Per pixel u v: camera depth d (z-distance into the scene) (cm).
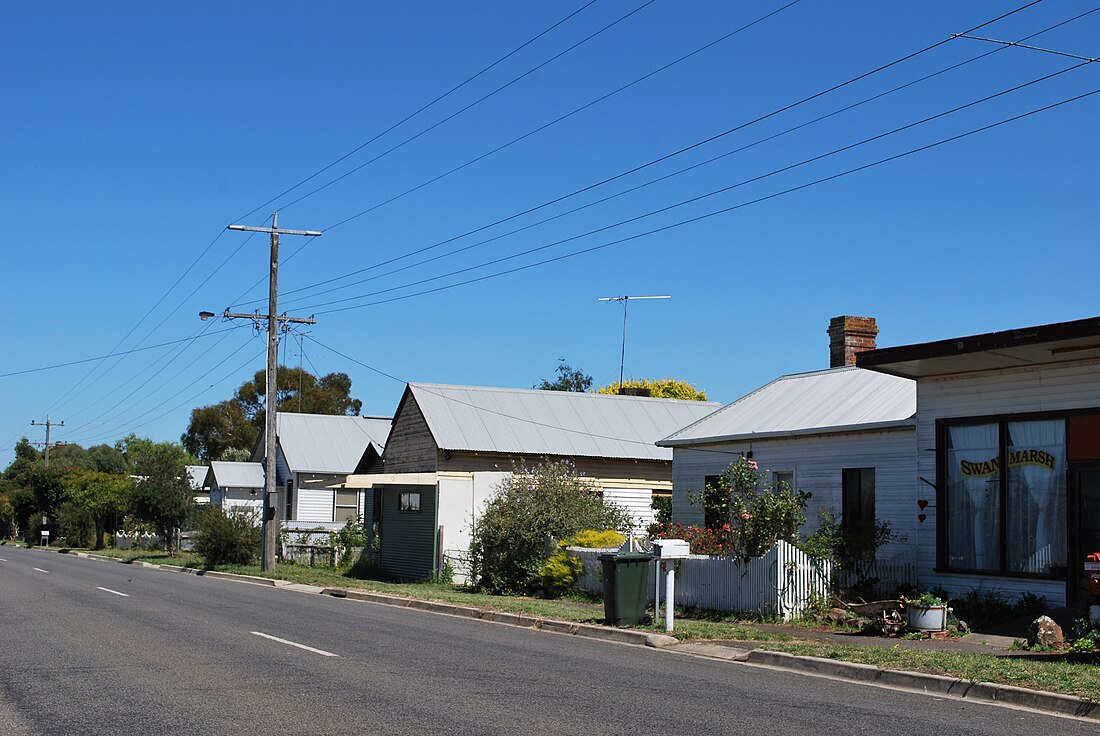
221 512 4084
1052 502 1852
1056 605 1809
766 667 1405
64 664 1278
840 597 1959
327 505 5375
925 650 1455
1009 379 1938
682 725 940
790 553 1928
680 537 2348
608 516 2842
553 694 1099
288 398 9631
